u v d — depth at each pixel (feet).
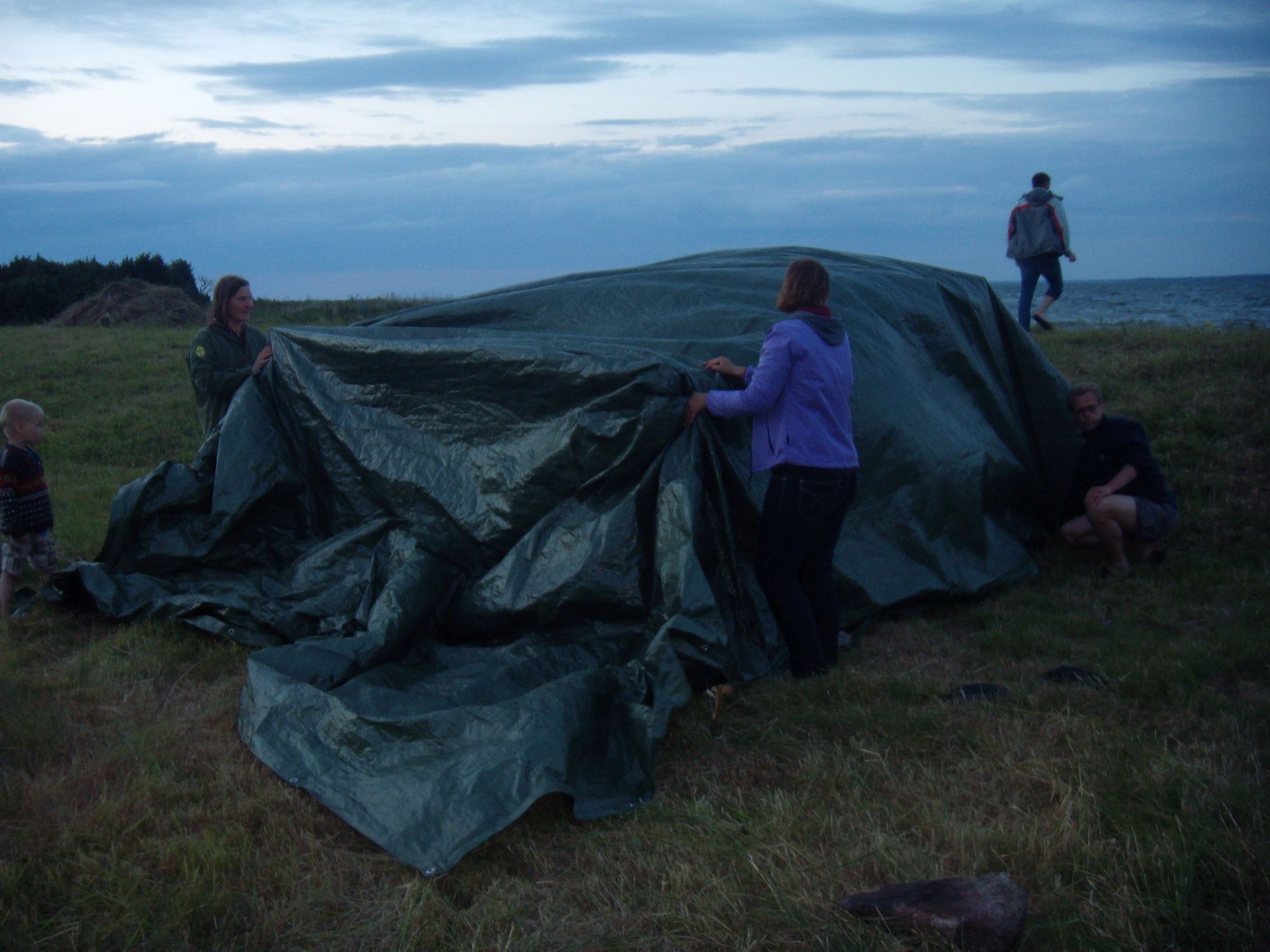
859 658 16.94
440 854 10.83
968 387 21.72
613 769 12.68
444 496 17.58
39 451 35.99
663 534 14.92
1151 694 14.39
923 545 18.88
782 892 9.99
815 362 14.44
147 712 15.03
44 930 9.86
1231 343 32.30
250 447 19.26
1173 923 9.28
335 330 19.71
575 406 16.35
